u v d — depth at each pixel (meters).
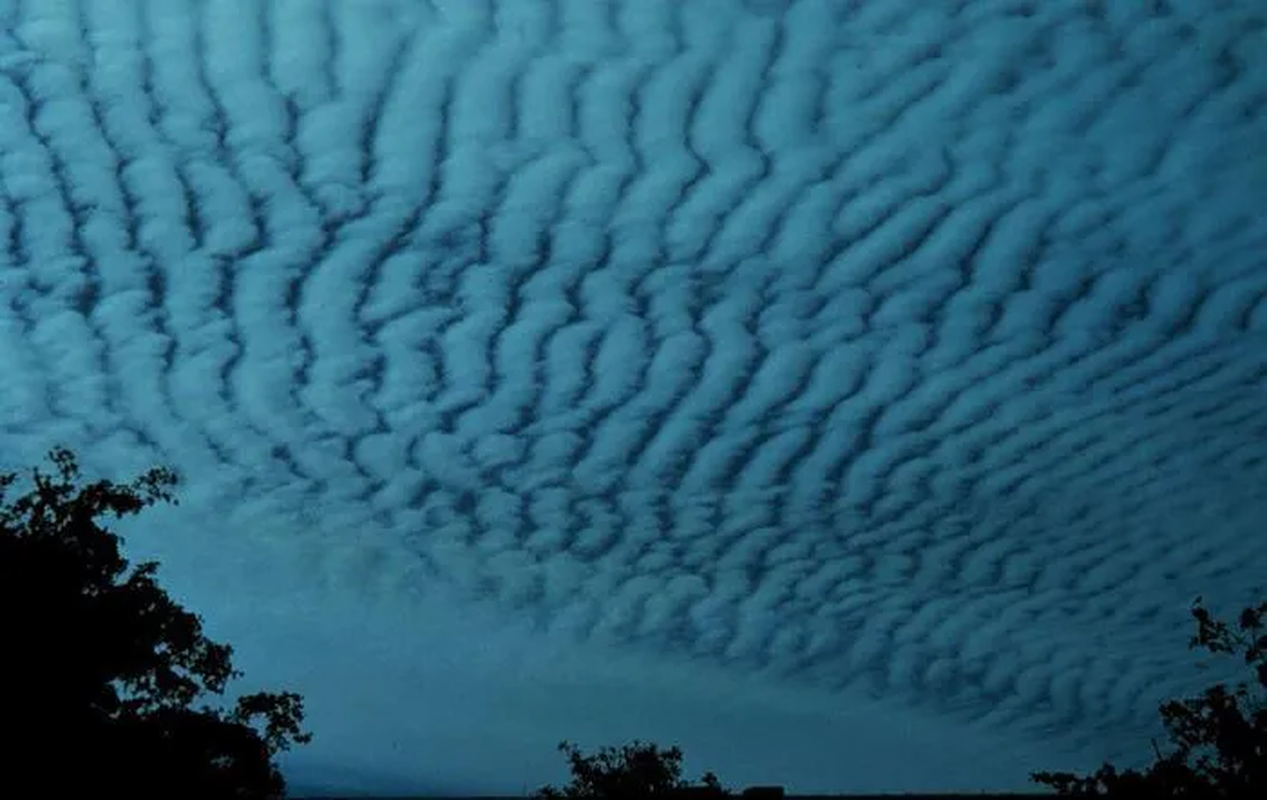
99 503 26.19
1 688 23.98
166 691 26.67
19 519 25.59
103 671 25.44
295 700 27.53
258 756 27.11
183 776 25.69
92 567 25.67
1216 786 22.94
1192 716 23.16
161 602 26.34
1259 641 22.91
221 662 27.00
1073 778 24.53
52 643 24.34
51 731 24.12
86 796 24.52
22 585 24.19
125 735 25.30
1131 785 23.69
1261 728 22.53
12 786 23.88
